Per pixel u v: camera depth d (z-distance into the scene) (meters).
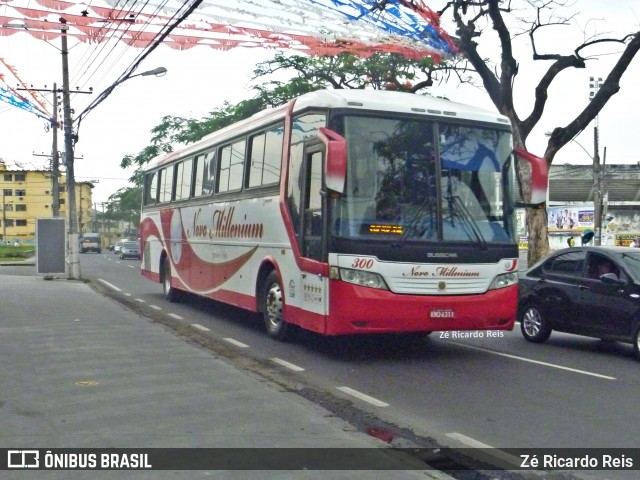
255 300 12.48
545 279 12.27
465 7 18.86
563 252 12.29
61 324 13.26
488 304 10.16
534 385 8.96
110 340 11.45
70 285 23.14
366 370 9.81
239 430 6.55
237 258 13.35
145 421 6.80
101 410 7.18
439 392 8.54
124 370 9.14
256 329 13.62
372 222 9.76
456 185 10.24
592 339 12.97
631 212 53.31
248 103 28.80
